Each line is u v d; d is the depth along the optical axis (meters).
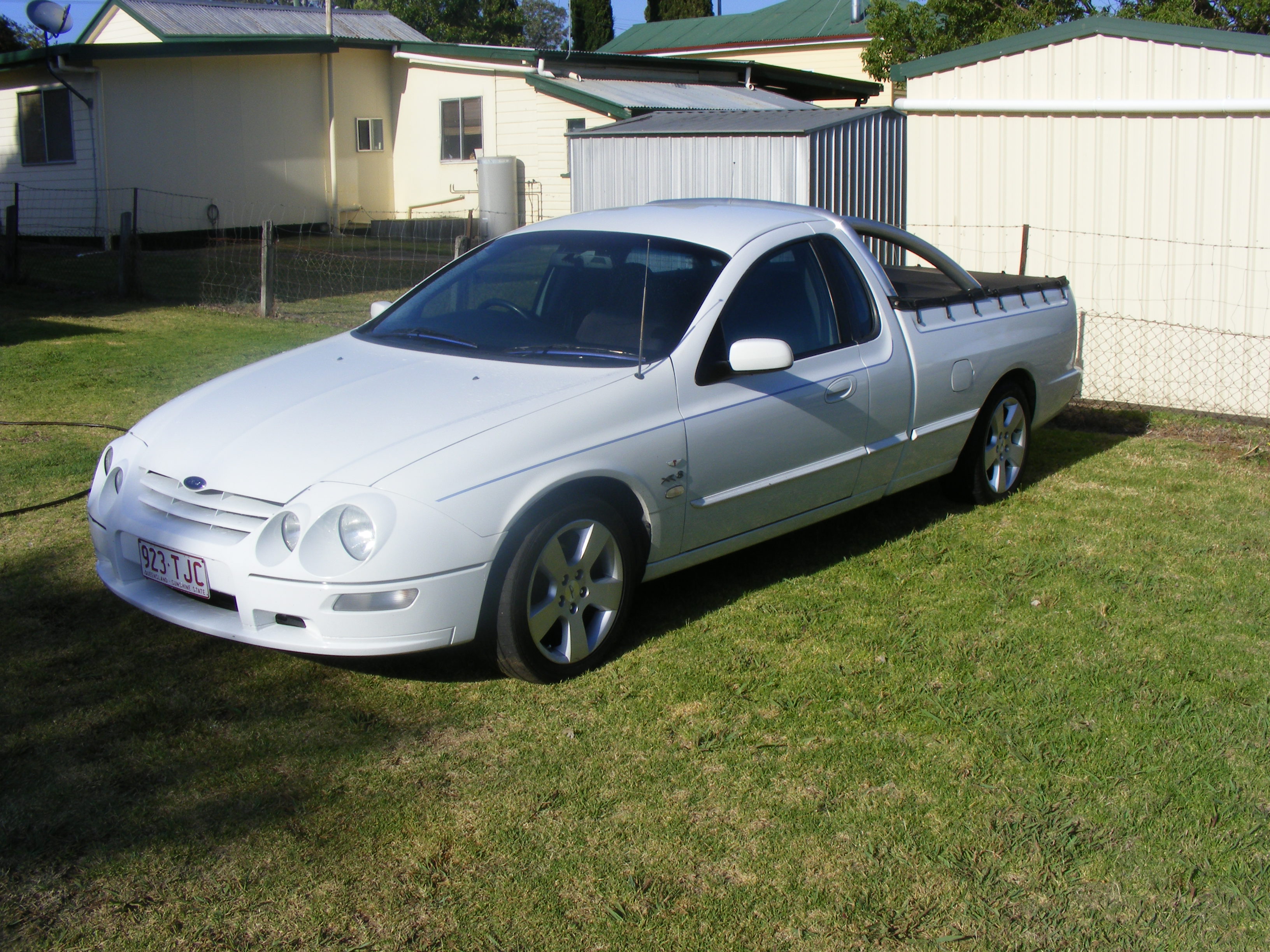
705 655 4.24
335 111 23.02
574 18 48.12
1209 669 4.16
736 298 4.66
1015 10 22.67
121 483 4.11
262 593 3.59
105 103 19.53
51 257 18.14
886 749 3.58
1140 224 9.36
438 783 3.37
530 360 4.41
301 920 2.78
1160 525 5.81
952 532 5.68
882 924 2.79
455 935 2.74
